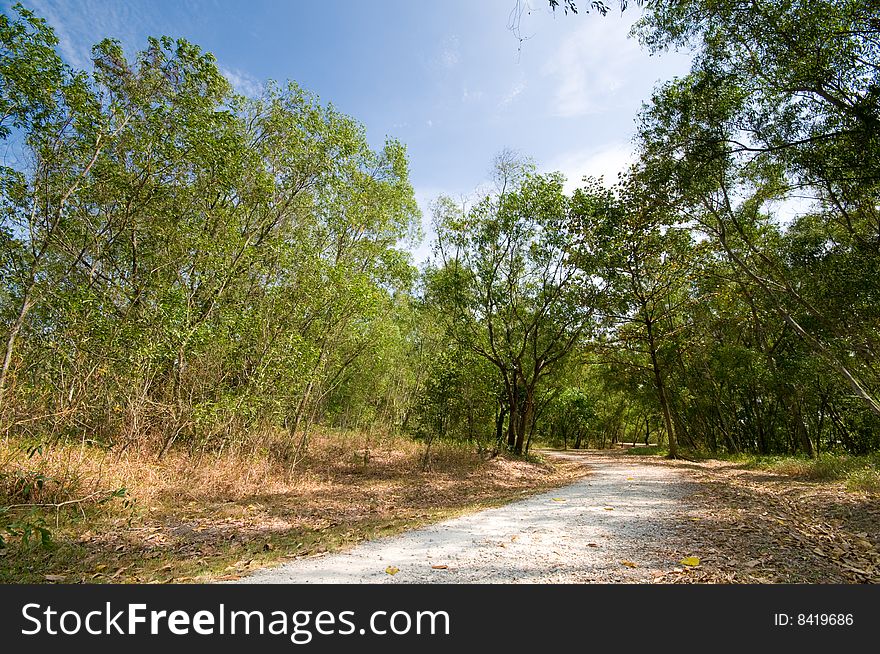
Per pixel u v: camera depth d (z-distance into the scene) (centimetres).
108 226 1056
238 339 1209
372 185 1603
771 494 1049
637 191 1514
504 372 2172
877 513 797
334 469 1456
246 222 1309
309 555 580
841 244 1473
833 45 1002
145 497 855
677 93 1282
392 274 1747
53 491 756
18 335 898
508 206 2012
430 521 797
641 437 6619
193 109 1051
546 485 1405
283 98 1377
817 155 1131
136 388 1023
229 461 1127
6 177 852
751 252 1766
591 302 2098
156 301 1096
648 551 559
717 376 2544
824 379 1906
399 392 2314
